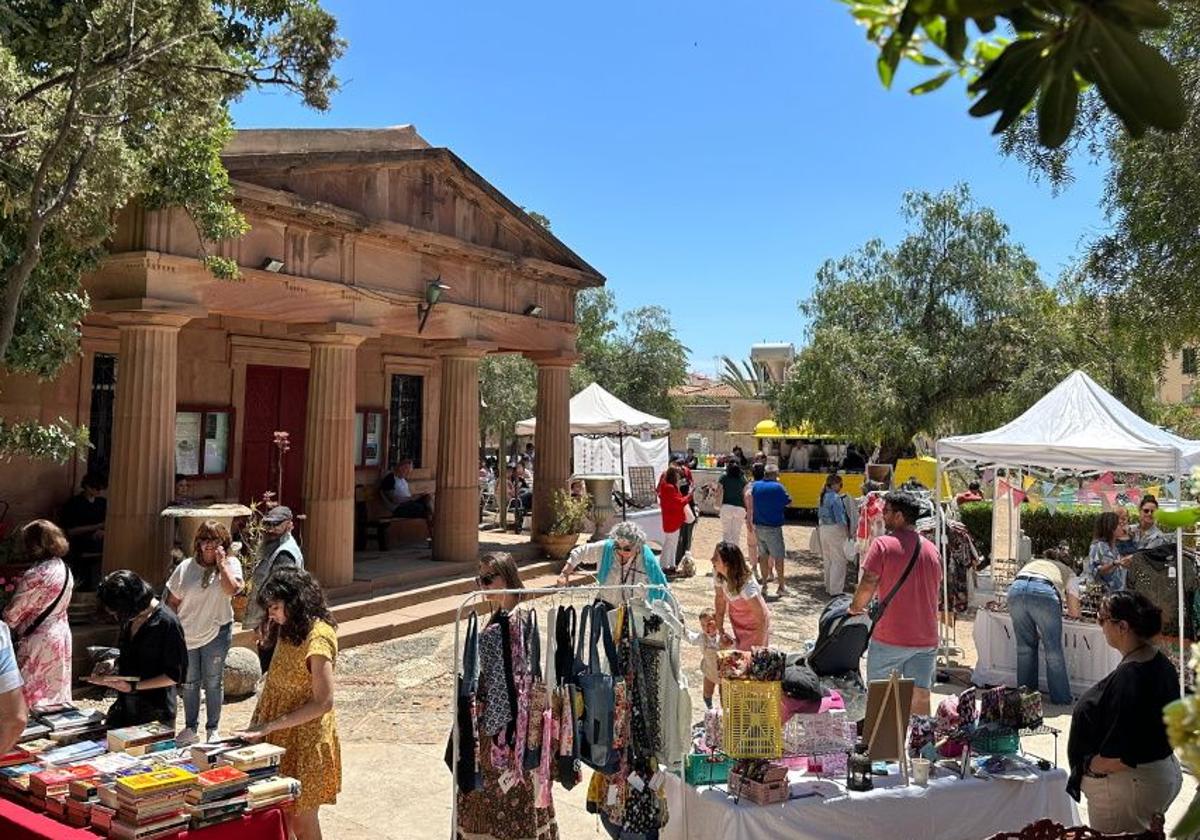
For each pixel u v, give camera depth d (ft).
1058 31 4.12
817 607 43.45
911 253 58.80
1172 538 27.68
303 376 47.06
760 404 127.54
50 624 19.20
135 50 22.04
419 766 22.43
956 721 16.58
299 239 35.73
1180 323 24.99
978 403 55.57
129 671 17.98
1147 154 24.21
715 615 22.94
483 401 91.20
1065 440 28.40
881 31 4.58
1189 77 22.16
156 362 30.19
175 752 14.01
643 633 15.53
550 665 15.05
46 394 35.19
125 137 24.94
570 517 50.42
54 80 21.47
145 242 29.50
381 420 52.47
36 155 21.91
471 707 14.71
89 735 15.47
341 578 37.60
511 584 15.15
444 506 45.09
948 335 57.00
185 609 22.04
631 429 72.74
